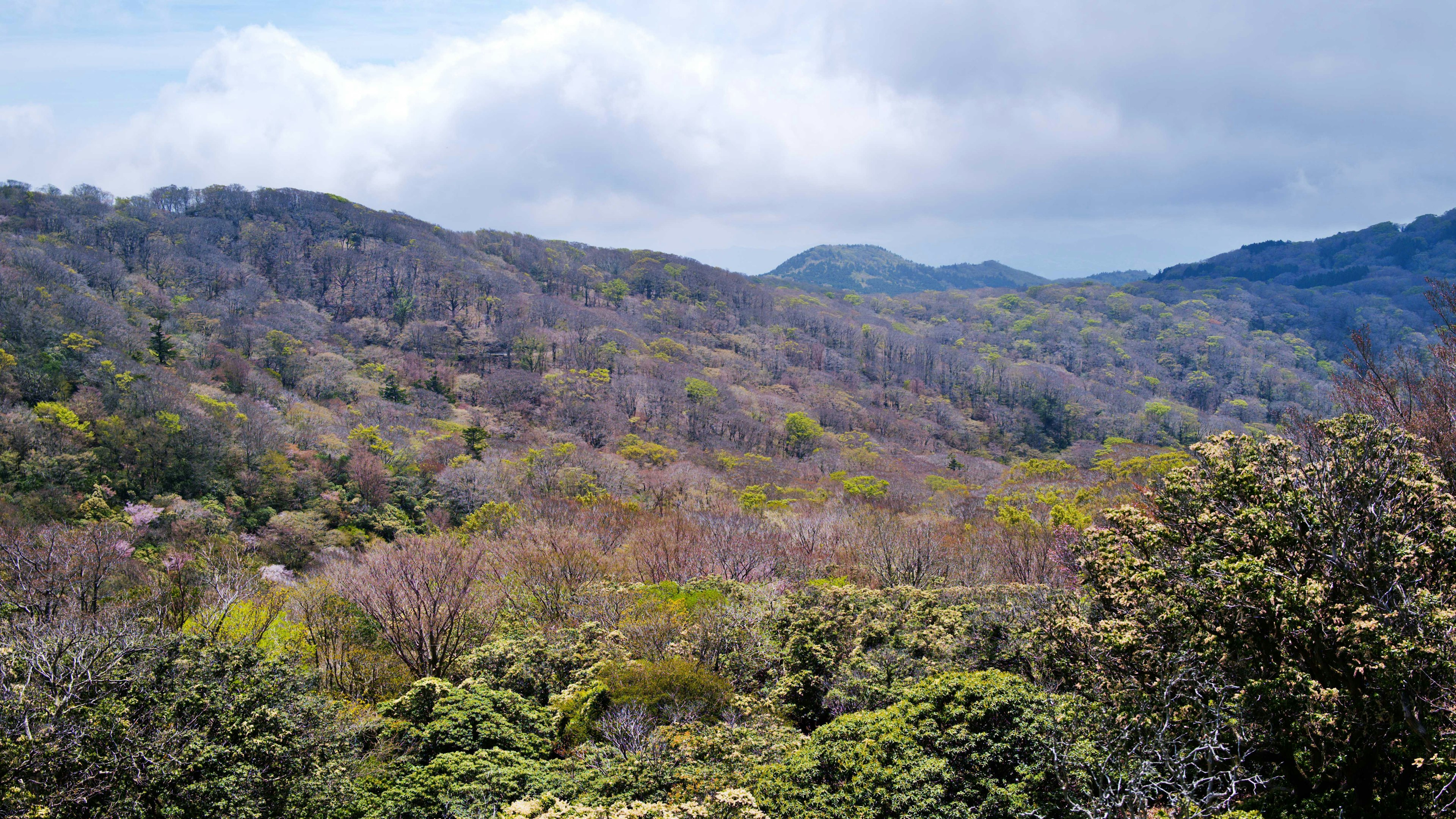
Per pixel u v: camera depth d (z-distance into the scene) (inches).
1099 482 2042.3
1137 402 5270.7
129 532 1502.2
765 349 6013.8
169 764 442.0
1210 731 471.5
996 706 515.2
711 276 7716.5
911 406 5128.0
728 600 943.7
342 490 2257.6
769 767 546.3
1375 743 429.1
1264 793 461.4
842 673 738.8
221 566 926.4
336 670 785.6
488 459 2605.8
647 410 3981.3
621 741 637.9
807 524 1529.3
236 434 2330.2
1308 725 433.7
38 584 756.6
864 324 7313.0
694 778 544.7
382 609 860.6
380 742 624.7
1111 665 553.0
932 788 476.7
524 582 1043.3
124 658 499.8
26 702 426.6
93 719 441.1
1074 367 6481.3
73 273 3415.4
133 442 2043.6
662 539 1267.2
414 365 4183.1
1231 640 474.3
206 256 4857.3
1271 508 468.4
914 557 1182.9
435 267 5723.4
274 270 5167.3
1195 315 7549.2
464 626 863.7
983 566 1140.5
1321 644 440.5
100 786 419.5
